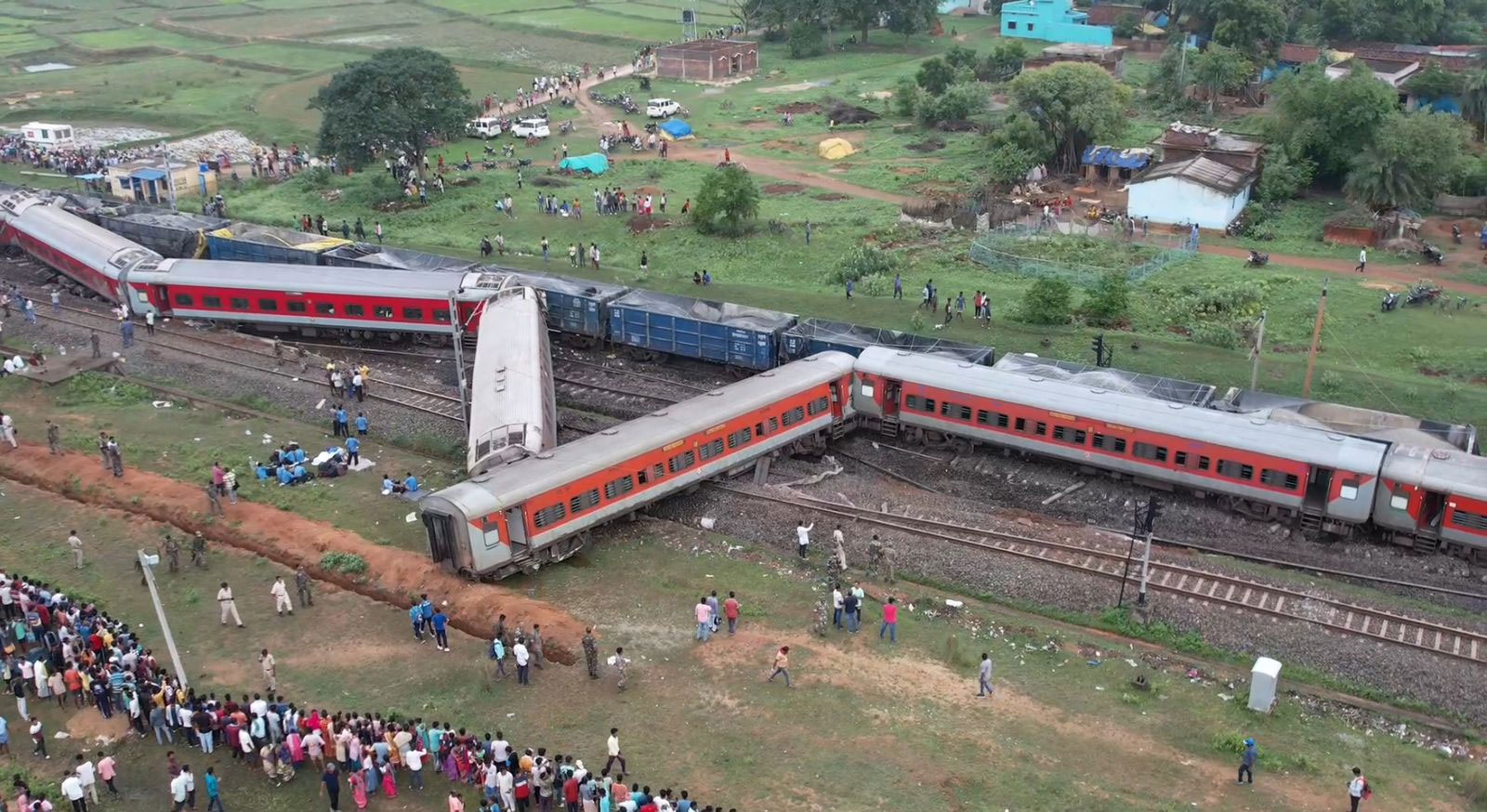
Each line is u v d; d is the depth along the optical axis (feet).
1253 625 133.39
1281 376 203.82
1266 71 437.58
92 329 236.43
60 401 200.13
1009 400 176.45
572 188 349.61
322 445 185.16
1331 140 309.01
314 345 234.99
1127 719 117.39
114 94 487.20
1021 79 352.08
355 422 193.47
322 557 149.79
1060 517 165.58
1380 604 137.90
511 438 160.97
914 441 190.08
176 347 228.02
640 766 108.78
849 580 146.51
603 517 154.61
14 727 118.83
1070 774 108.06
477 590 140.56
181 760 113.70
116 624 127.95
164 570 147.43
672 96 474.49
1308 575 148.66
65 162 369.09
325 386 208.95
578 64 546.26
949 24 601.62
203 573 147.23
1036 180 344.28
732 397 174.40
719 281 265.95
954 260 276.41
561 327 234.38
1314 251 277.85
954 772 107.65
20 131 410.11
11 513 161.38
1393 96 307.17
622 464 155.94
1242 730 115.65
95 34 644.69
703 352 218.38
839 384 188.14
